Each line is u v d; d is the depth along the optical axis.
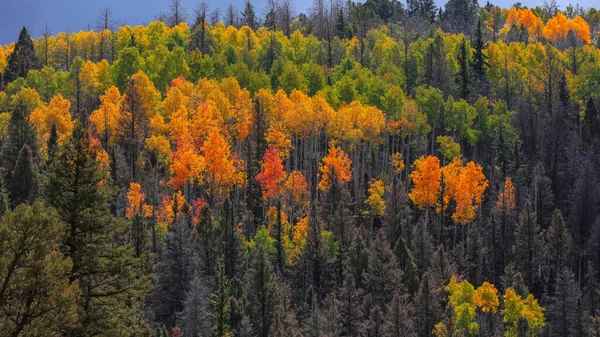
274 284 57.41
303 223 73.12
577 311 63.84
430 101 112.50
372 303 61.41
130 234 52.00
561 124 107.56
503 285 72.69
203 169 80.50
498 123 110.25
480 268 74.62
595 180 88.12
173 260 59.41
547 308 68.81
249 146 88.06
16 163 69.38
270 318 55.53
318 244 69.44
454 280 63.16
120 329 24.17
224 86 111.25
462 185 82.62
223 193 81.94
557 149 102.75
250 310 55.88
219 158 79.94
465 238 90.75
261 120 96.00
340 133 96.44
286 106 99.94
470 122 111.81
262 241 70.25
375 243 69.38
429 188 83.56
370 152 104.44
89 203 25.36
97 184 26.47
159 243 65.88
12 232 17.56
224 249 66.56
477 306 62.94
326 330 52.94
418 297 58.31
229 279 63.16
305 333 55.25
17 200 67.25
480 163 110.25
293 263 71.50
